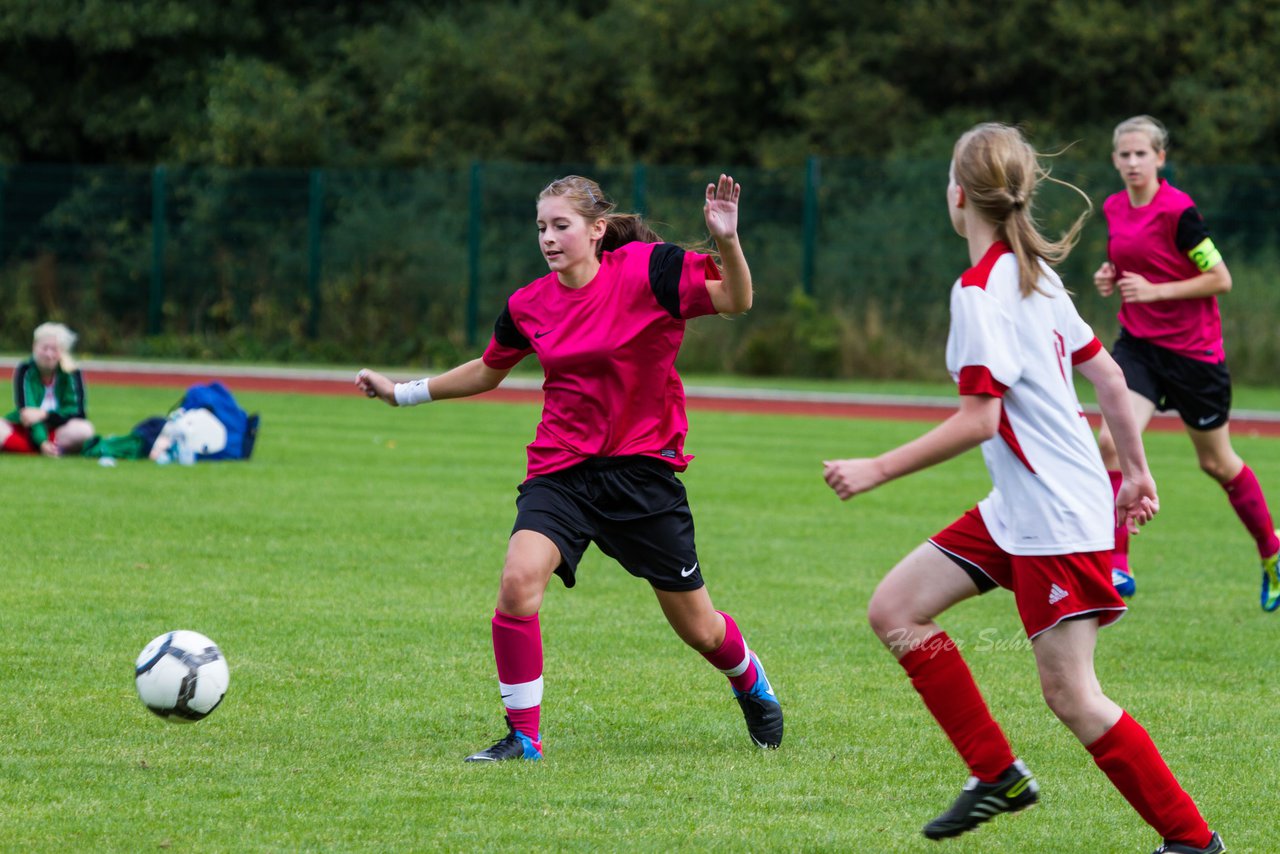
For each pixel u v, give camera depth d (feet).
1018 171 42.75
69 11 352.90
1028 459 42.45
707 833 44.98
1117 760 42.32
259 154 347.15
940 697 43.42
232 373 257.34
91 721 56.39
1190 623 81.00
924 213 289.74
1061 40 346.74
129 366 272.10
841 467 41.04
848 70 351.05
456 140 367.86
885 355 287.28
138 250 320.50
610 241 56.59
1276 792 50.85
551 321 54.19
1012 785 42.60
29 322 318.65
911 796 49.65
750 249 299.17
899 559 98.63
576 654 70.23
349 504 115.96
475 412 210.18
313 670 65.36
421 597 82.07
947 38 346.33
